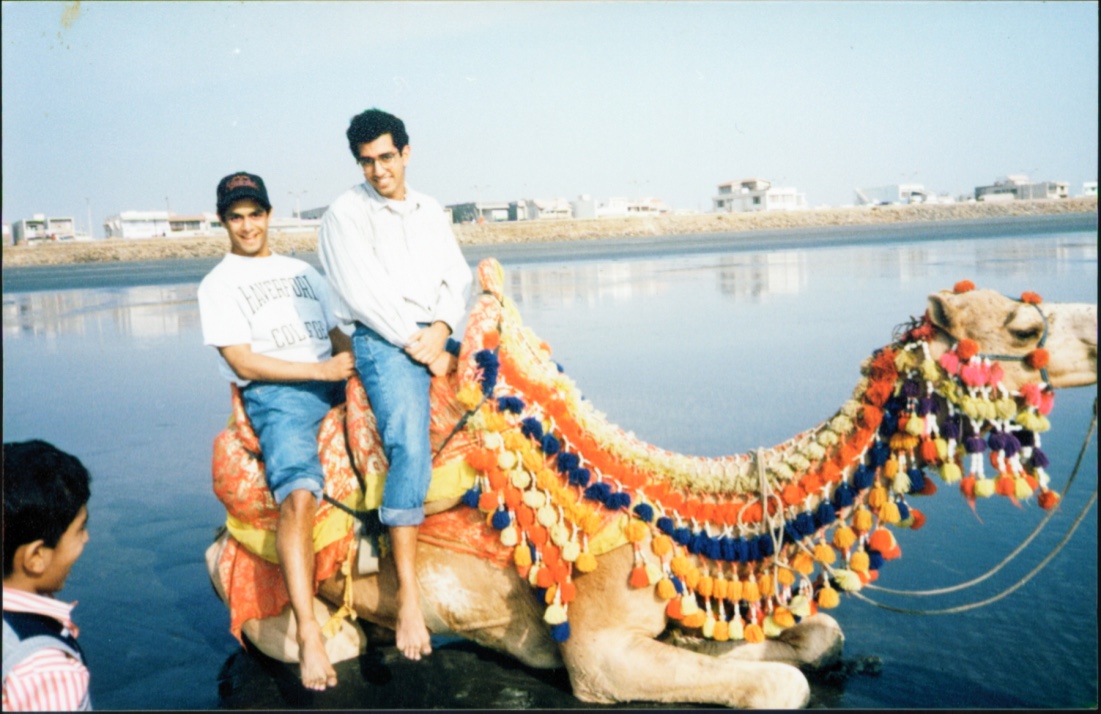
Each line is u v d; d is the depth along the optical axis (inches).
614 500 145.0
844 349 422.0
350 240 150.6
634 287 846.5
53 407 389.1
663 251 1775.3
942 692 145.7
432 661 167.2
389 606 157.9
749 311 592.4
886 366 140.6
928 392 137.6
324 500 153.7
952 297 138.2
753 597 146.9
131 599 196.1
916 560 191.5
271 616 164.1
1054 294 550.9
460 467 149.0
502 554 150.2
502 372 150.8
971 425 139.2
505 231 3786.9
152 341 607.5
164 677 164.6
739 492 147.9
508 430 147.4
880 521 143.0
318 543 153.8
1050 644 158.4
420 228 156.0
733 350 432.8
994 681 148.2
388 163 151.9
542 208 4347.9
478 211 4323.3
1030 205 4220.0
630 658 144.6
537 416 148.9
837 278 823.1
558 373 155.7
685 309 625.0
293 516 146.4
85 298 1077.8
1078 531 199.8
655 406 319.0
